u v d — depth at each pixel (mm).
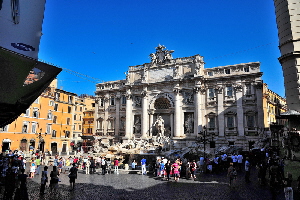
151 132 52594
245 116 44875
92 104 87000
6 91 7996
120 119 59031
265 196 15562
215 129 46781
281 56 20312
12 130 47469
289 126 18562
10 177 14117
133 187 19156
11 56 7797
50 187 17688
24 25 8883
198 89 48625
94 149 52156
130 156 37094
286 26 20312
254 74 44750
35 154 40781
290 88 19422
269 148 32812
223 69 48188
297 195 14844
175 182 21172
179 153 35438
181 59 51969
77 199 15203
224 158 28250
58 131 59344
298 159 17141
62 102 61562
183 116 49875
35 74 9141
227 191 17188
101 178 24172
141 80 56094
